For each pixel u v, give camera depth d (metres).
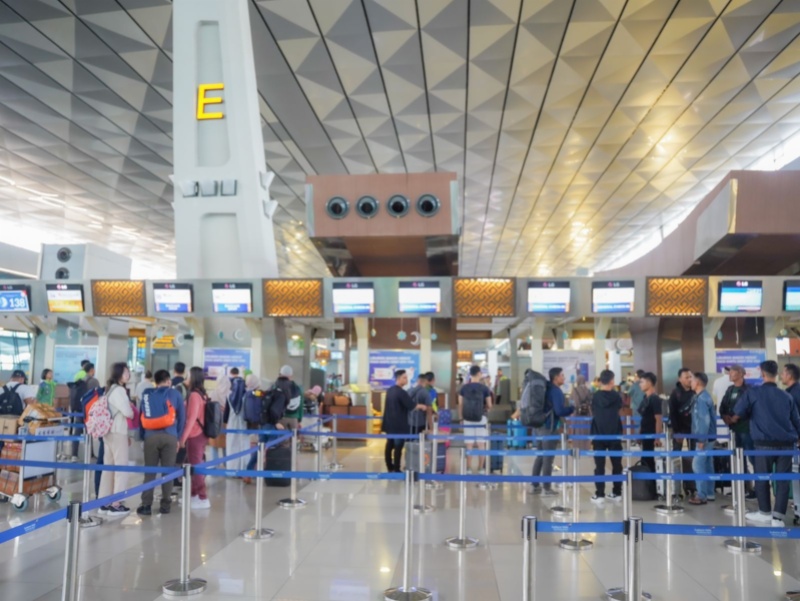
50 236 29.16
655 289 11.45
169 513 6.69
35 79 13.49
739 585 4.54
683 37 11.25
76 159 18.56
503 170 18.98
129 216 25.30
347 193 12.35
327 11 10.72
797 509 6.49
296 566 4.91
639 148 17.06
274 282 11.36
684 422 8.23
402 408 9.30
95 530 5.94
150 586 4.43
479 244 30.69
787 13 10.48
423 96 13.92
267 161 18.36
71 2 10.62
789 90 13.42
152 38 11.86
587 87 13.37
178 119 11.19
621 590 4.34
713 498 7.74
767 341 12.28
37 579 4.52
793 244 11.40
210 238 11.55
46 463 4.95
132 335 18.62
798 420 6.32
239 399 9.12
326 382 17.17
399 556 5.21
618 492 7.93
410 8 10.54
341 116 15.10
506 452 6.26
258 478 5.84
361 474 4.71
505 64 12.40
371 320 15.06
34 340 14.68
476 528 6.17
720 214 11.17
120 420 6.81
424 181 12.28
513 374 17.41
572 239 29.33
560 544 5.51
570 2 10.27
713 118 15.00
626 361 21.92
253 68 11.58
